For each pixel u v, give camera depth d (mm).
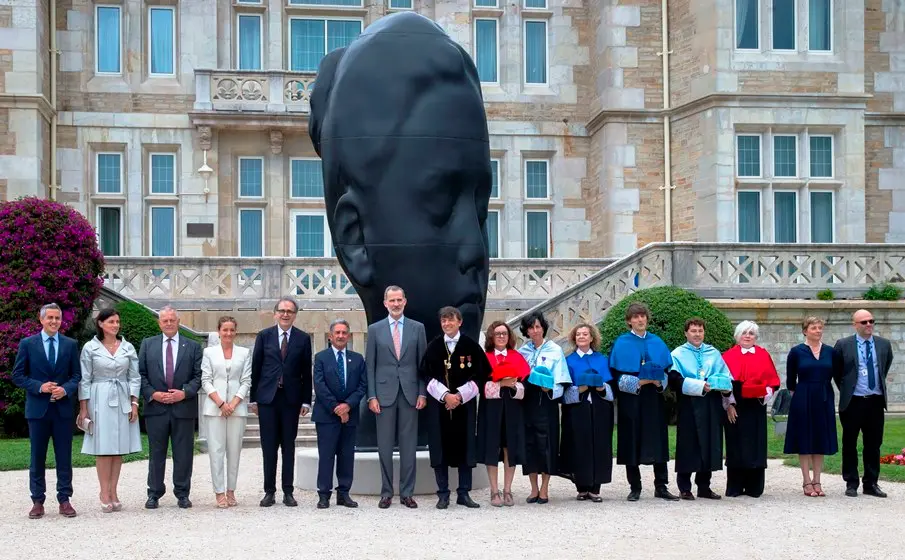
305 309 20719
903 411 19125
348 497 10812
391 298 10852
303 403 10938
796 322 18922
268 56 25641
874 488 11352
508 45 26156
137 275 20703
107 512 10516
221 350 10922
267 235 25141
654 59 24875
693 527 9508
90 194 24844
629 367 11102
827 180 23969
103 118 24828
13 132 23109
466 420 10625
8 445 15852
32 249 17406
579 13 26391
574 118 26297
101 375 10609
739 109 23594
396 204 11547
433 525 9617
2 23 23094
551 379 10797
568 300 19156
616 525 9602
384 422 10727
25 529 9633
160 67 25375
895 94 25859
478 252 11727
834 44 24078
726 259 19406
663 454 11102
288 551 8492
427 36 11805
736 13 23844
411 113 11609
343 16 26109
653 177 24828
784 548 8602
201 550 8570
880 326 19172
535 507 10703
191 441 10859
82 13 24875
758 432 11250
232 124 24578
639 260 19234
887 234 25641
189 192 24906
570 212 26156
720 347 17203
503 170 26141
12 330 17094
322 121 12383
